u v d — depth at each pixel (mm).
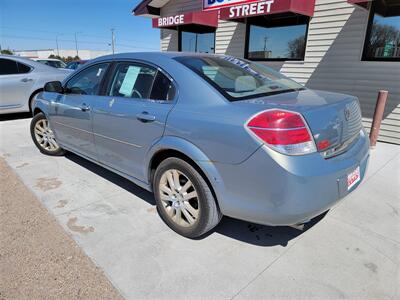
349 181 2117
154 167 2678
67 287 1943
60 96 3768
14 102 6824
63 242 2387
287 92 2494
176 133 2273
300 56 7027
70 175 3715
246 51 8195
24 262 2158
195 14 8156
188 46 10125
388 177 3771
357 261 2217
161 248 2338
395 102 5574
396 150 5051
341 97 2398
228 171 2014
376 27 5660
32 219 2715
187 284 1983
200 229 2320
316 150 1901
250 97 2240
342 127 2146
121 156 2926
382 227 2658
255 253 2301
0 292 1895
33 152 4621
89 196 3164
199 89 2264
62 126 3811
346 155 2152
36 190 3295
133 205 2982
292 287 1969
